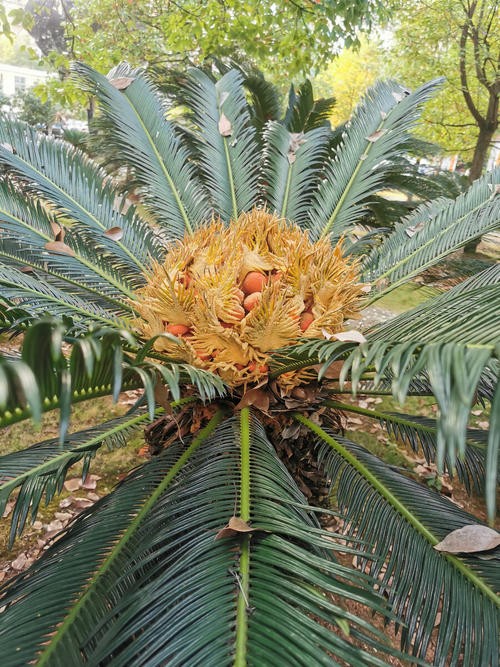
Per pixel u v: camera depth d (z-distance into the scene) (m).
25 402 0.78
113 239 2.46
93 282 2.33
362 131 2.87
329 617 1.01
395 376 0.89
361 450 1.84
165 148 2.76
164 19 6.64
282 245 1.95
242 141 2.91
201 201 2.78
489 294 1.23
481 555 1.38
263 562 1.11
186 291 1.73
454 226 2.40
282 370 1.74
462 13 7.70
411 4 8.00
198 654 0.92
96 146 5.31
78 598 1.21
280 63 7.66
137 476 1.65
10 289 1.82
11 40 4.70
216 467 1.45
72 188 2.49
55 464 1.54
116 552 1.33
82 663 1.07
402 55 8.59
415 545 1.44
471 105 8.30
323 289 1.80
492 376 1.60
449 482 3.28
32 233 2.24
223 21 6.06
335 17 5.41
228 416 1.87
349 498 1.63
